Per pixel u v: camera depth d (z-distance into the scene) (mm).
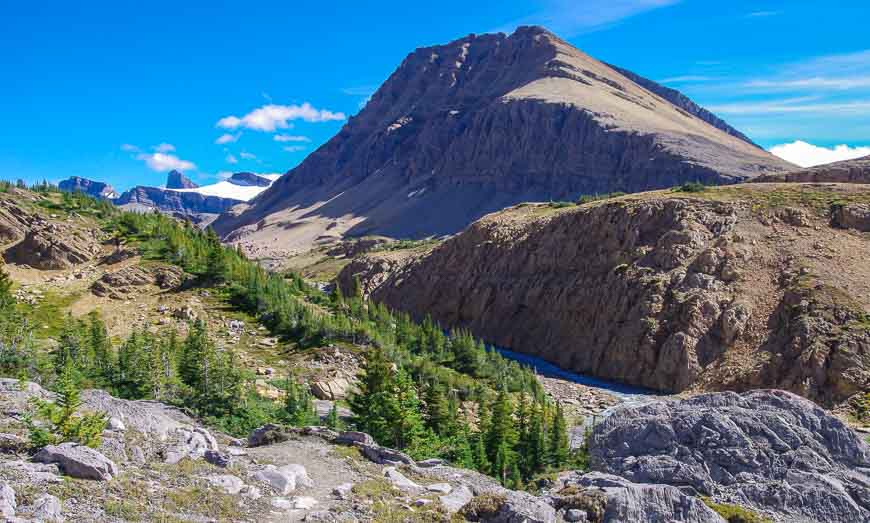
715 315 110000
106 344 68750
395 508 25516
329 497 26156
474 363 97438
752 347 102562
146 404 42344
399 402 58750
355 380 80000
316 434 36844
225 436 36188
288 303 98438
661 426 31391
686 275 119750
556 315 139000
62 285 100812
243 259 130375
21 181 144625
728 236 123562
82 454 22078
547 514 23828
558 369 126812
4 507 17250
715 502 26953
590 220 149500
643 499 24844
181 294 100688
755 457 28781
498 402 61094
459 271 176750
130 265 108750
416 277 190500
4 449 22969
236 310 97938
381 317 114125
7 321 72812
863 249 112062
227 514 22000
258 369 78000
